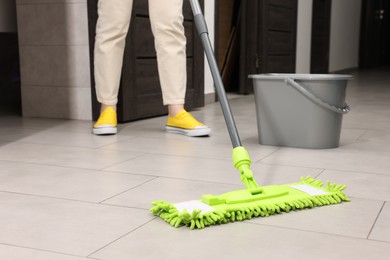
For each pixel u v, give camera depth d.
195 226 1.01
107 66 2.09
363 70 7.32
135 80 2.48
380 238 0.96
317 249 0.90
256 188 1.12
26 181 1.37
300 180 1.38
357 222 1.04
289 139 1.82
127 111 2.44
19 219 1.07
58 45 2.58
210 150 1.77
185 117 2.09
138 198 1.21
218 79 1.27
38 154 1.71
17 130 2.23
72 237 0.96
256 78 1.83
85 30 2.51
